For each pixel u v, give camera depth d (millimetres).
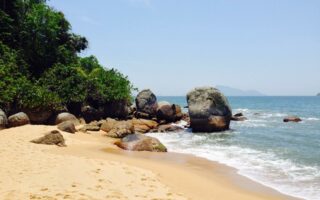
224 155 16641
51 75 29719
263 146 19734
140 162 13711
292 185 11117
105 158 13695
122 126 21781
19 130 18781
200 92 28281
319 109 71750
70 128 20688
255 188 10719
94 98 30969
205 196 9523
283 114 53031
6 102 23344
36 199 7715
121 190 9039
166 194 9125
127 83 33438
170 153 17125
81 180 9609
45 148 14547
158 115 32688
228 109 28547
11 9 32344
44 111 25328
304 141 21844
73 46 39281
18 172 10094
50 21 32969
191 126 27906
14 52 29406
